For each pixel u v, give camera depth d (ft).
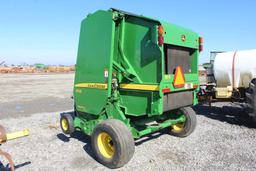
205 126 26.17
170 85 17.25
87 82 19.71
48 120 30.12
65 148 20.33
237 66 27.48
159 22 16.35
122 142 15.75
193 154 18.57
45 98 50.14
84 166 16.97
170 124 20.33
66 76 129.49
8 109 38.06
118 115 18.15
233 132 23.97
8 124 28.60
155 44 16.53
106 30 18.16
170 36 17.25
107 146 17.06
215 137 22.43
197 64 20.44
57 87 72.59
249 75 26.76
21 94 56.65
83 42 20.03
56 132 24.88
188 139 21.88
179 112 22.20
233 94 28.14
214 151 19.11
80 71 20.36
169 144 20.67
